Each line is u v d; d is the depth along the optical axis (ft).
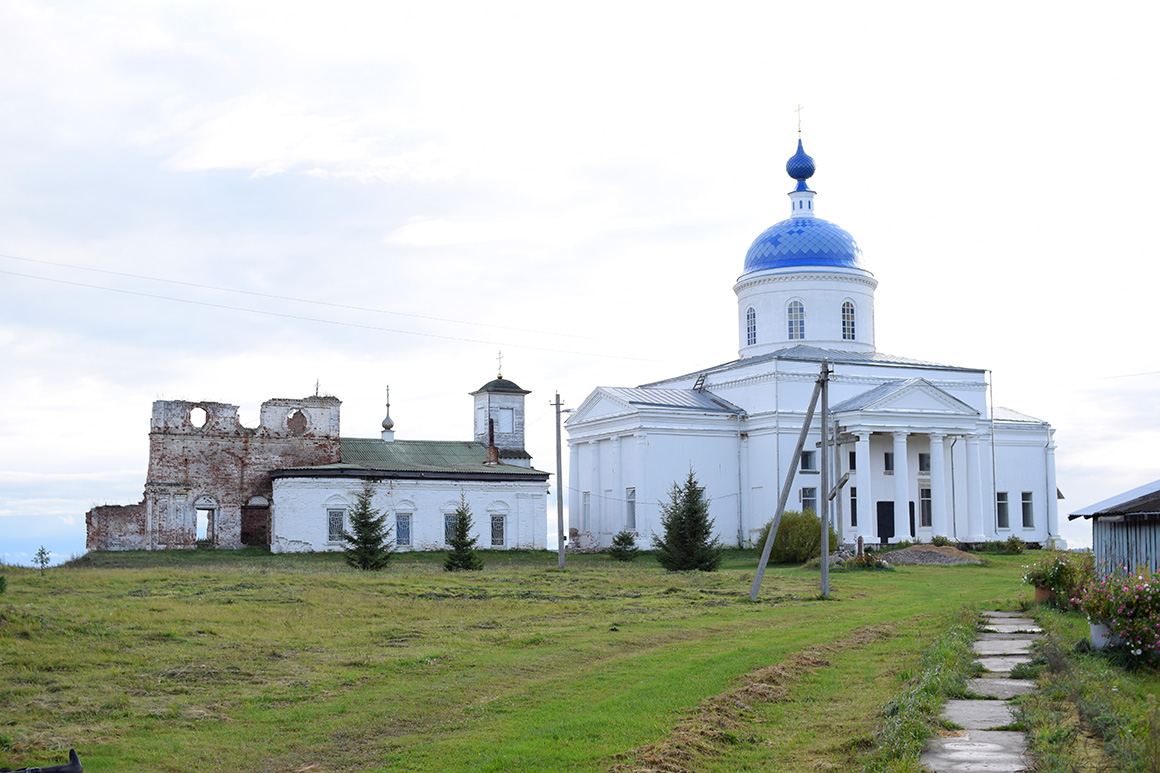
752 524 240.32
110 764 44.21
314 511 202.80
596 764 42.45
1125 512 80.38
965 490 245.04
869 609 103.81
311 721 51.70
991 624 87.66
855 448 237.66
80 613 84.12
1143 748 40.19
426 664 66.95
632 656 70.33
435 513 214.28
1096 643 69.15
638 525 232.32
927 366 252.83
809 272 253.24
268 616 88.84
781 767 42.52
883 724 47.37
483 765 42.65
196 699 56.44
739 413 243.19
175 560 179.93
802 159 265.54
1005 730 47.11
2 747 46.16
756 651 70.59
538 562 193.16
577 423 259.80
